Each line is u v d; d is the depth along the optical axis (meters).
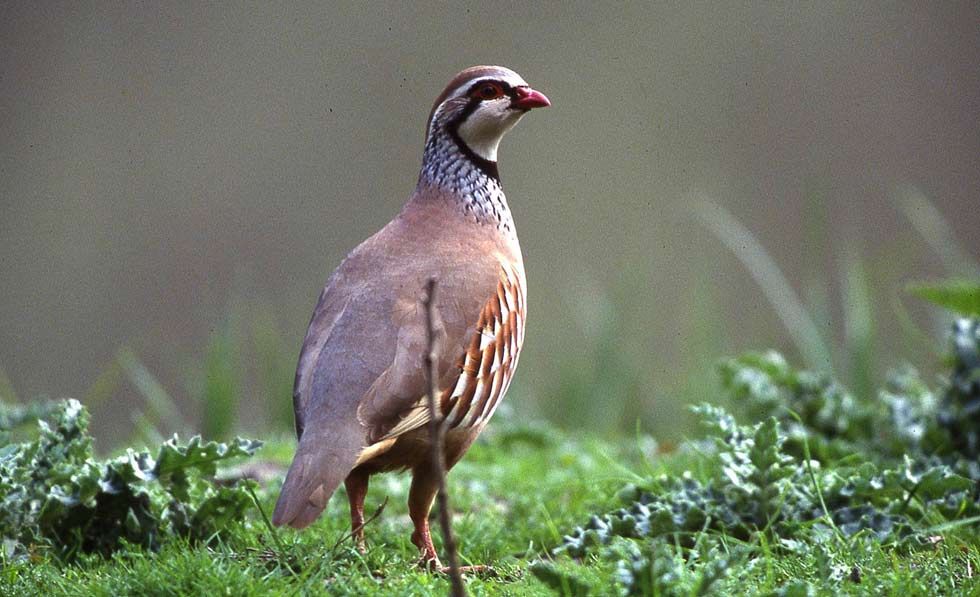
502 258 7.42
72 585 6.01
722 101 22.69
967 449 8.21
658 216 21.31
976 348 8.29
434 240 7.38
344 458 6.18
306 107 22.23
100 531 6.79
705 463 8.30
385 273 6.98
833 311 20.41
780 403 8.65
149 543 6.71
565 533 7.37
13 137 22.00
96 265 20.95
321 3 22.61
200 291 20.83
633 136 22.17
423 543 6.91
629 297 12.63
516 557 7.20
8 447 6.57
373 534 7.30
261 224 21.53
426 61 22.44
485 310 6.95
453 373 6.69
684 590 5.57
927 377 12.05
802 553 6.35
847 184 22.39
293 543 6.63
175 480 6.82
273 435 10.58
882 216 22.44
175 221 21.50
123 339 19.95
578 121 22.14
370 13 22.59
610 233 21.00
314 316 6.95
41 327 20.14
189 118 22.33
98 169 21.91
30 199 21.61
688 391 11.83
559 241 20.97
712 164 22.17
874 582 5.92
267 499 7.93
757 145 22.41
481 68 7.95
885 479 6.97
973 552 6.37
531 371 15.79
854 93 22.94
